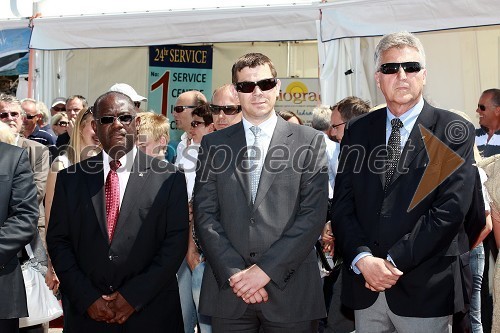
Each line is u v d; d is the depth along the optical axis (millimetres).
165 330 4070
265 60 4070
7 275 4254
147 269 3996
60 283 4117
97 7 8250
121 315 3895
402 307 3775
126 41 8039
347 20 7008
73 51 9242
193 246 4812
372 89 7457
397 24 6785
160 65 9539
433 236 3635
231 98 5004
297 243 3781
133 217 4020
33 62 8625
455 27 6562
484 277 4863
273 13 7359
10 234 4207
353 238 3871
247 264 3852
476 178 3965
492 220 4027
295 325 3883
